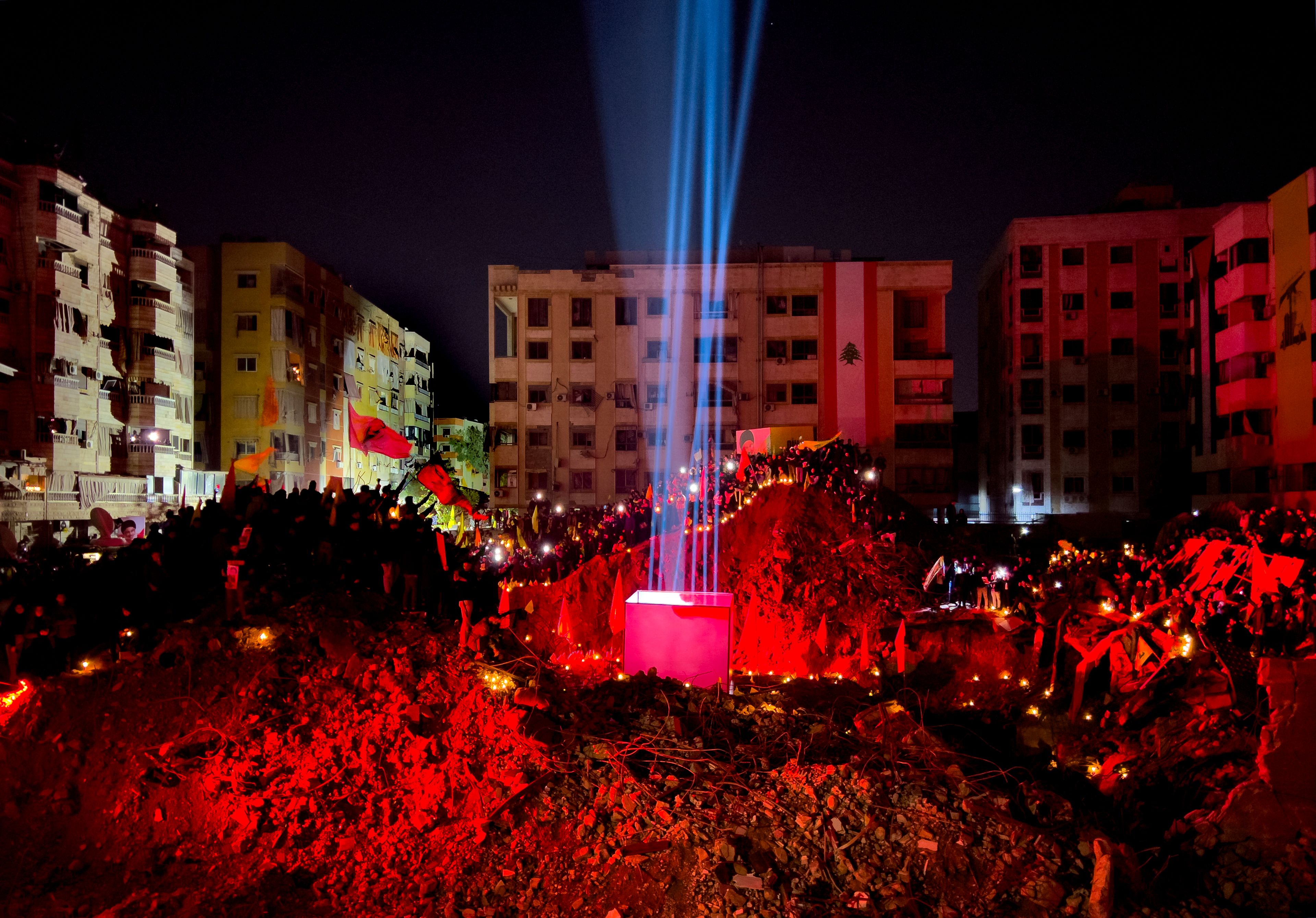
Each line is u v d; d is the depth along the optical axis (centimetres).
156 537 1135
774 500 1689
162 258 4450
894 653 1473
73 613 991
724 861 643
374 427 1515
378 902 621
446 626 1100
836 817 696
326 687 859
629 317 5322
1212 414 4456
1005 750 1133
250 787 724
